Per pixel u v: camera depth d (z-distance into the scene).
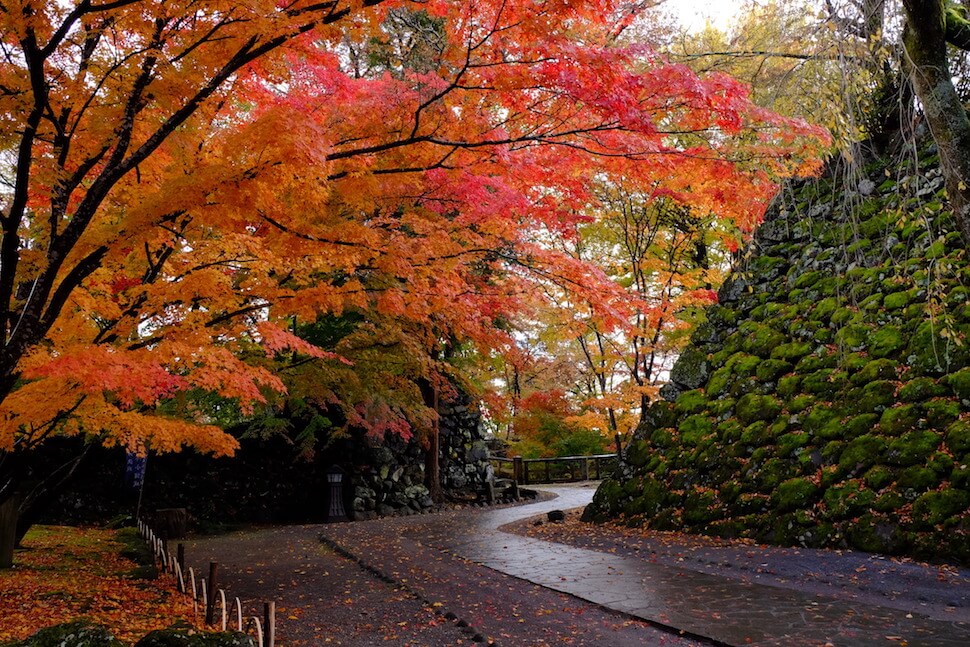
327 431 17.09
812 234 11.96
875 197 11.20
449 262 6.08
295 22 4.21
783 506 9.02
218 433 6.33
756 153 5.82
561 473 25.52
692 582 7.17
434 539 11.54
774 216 12.80
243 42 4.43
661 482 11.24
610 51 4.36
